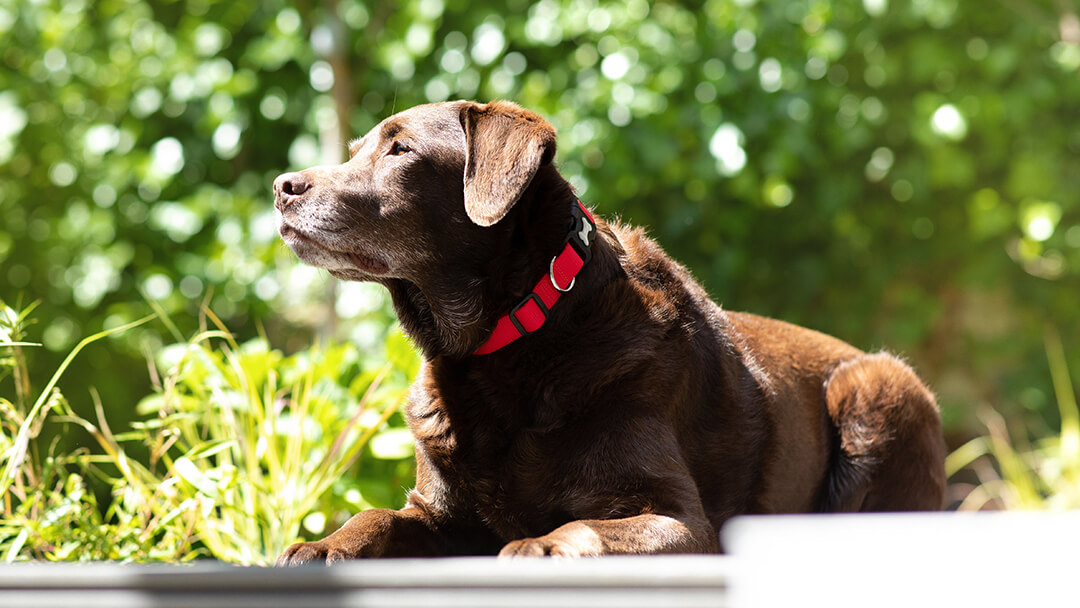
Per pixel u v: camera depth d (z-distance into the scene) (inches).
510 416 108.7
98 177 257.4
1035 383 276.1
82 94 264.2
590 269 111.4
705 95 239.1
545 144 106.6
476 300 112.1
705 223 257.1
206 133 257.1
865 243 271.9
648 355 108.5
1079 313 278.7
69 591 67.1
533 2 254.7
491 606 63.4
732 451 121.2
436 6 246.8
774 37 243.6
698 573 61.9
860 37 253.6
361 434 149.9
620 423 105.4
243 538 136.9
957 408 270.1
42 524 111.3
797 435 133.2
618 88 234.4
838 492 139.8
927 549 59.5
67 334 255.8
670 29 245.6
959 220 273.7
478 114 111.3
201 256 251.6
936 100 245.8
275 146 269.4
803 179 262.4
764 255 271.0
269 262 243.9
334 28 254.7
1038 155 257.3
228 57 264.1
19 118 249.3
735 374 123.9
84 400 257.9
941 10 247.9
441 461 111.7
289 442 141.6
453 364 114.3
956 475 282.2
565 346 108.6
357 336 233.0
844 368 144.3
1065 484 197.6
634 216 253.8
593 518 104.3
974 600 58.7
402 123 116.6
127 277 261.7
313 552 95.5
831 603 60.1
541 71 256.7
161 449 136.3
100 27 270.2
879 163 260.4
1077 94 257.1
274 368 156.9
